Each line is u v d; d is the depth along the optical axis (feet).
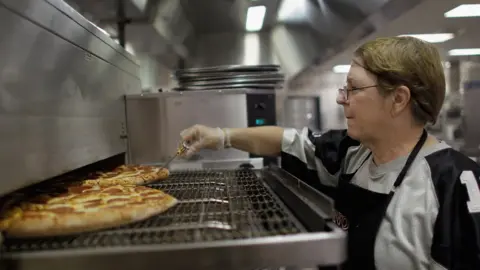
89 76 3.23
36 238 2.01
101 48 3.58
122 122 4.28
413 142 2.73
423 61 2.42
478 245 2.23
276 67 4.75
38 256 1.58
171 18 5.31
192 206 2.55
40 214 2.14
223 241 1.67
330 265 1.74
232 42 6.17
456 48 6.04
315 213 1.88
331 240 1.68
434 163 2.55
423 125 2.70
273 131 3.87
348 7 5.04
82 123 3.03
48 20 2.46
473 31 5.74
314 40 6.14
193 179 3.66
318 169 3.63
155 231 1.88
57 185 3.13
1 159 1.85
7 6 1.97
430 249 2.42
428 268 2.43
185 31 5.82
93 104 3.32
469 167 2.49
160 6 4.85
